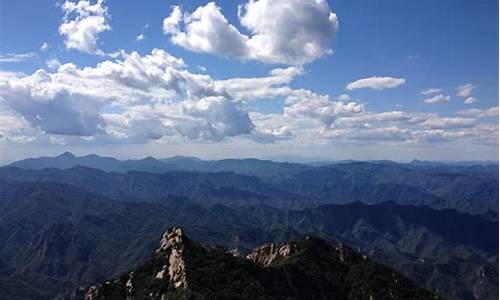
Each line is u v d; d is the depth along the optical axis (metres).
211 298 194.75
